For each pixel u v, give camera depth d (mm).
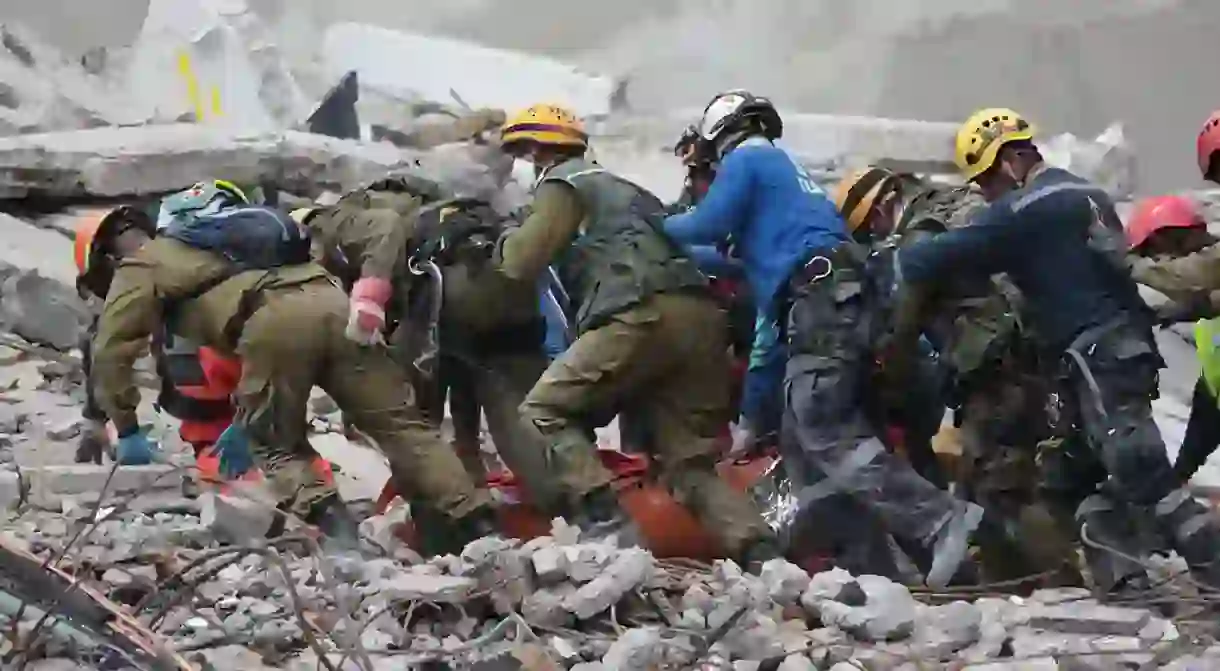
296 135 35688
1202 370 16188
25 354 25547
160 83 51875
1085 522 15117
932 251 15320
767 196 16609
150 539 13492
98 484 16188
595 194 15773
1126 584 14727
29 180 31891
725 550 15625
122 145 33156
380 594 12062
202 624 11578
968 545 15922
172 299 15469
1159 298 21031
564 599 12039
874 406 16250
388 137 46875
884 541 15703
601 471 15445
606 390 15555
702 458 15805
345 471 21188
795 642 11883
